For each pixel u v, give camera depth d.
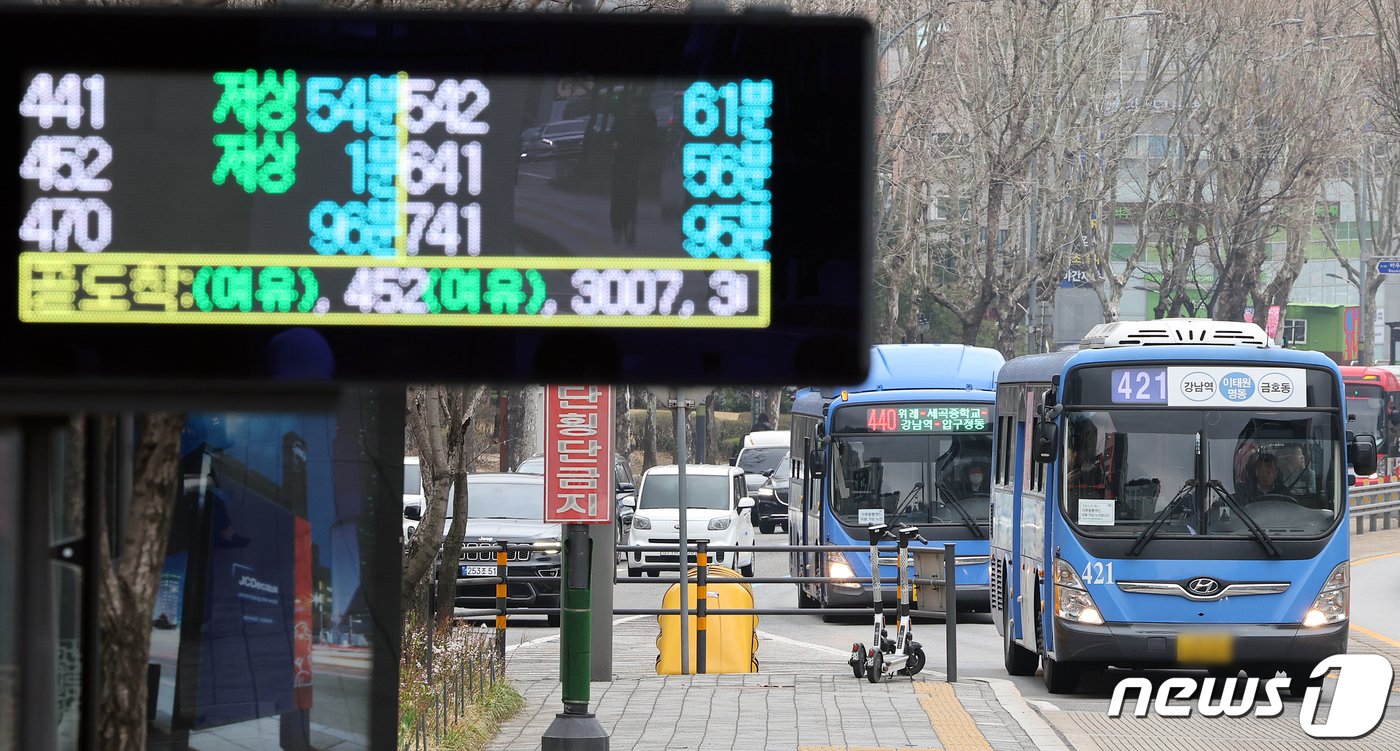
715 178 15.06
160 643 27.39
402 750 39.75
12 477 15.78
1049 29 194.12
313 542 27.91
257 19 14.89
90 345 14.85
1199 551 62.00
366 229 15.02
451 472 52.44
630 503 130.75
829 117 15.06
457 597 89.94
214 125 14.91
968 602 94.69
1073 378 63.53
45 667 15.75
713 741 48.84
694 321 15.09
